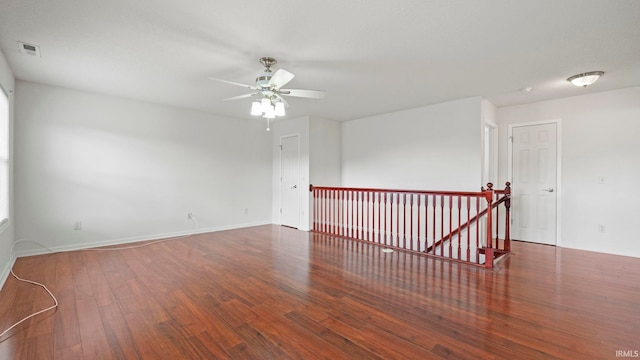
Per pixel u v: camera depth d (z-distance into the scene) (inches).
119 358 70.8
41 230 156.7
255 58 120.0
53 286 114.3
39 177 155.6
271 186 265.0
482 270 133.6
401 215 211.6
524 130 191.6
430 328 83.7
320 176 240.5
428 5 82.9
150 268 136.2
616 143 161.0
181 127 207.8
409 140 207.2
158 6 84.2
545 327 83.7
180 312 93.7
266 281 120.0
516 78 142.7
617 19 89.0
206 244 182.9
